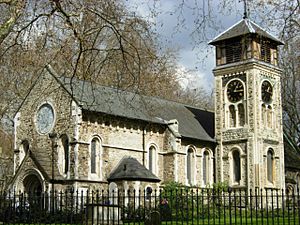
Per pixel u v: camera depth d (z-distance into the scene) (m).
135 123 53.97
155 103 60.16
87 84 51.00
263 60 60.59
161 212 28.89
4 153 73.38
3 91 53.53
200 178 58.97
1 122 68.06
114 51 32.41
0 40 28.47
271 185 58.62
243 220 31.72
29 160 49.59
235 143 59.59
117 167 51.44
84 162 49.03
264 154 58.62
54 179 48.06
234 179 59.47
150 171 53.41
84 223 28.58
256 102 58.72
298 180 68.75
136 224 29.72
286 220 31.06
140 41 32.06
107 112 50.66
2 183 63.78
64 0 30.33
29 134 52.50
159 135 56.62
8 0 28.89
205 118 65.31
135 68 32.59
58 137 50.16
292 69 62.28
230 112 61.03
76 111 49.00
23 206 26.78
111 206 27.06
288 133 73.19
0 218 27.56
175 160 55.66
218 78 62.09
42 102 51.84
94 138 50.28
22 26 31.16
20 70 45.06
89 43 32.94
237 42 60.75
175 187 48.34
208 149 60.69
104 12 30.53
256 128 58.16
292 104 68.00
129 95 55.16
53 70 51.09
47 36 31.75
